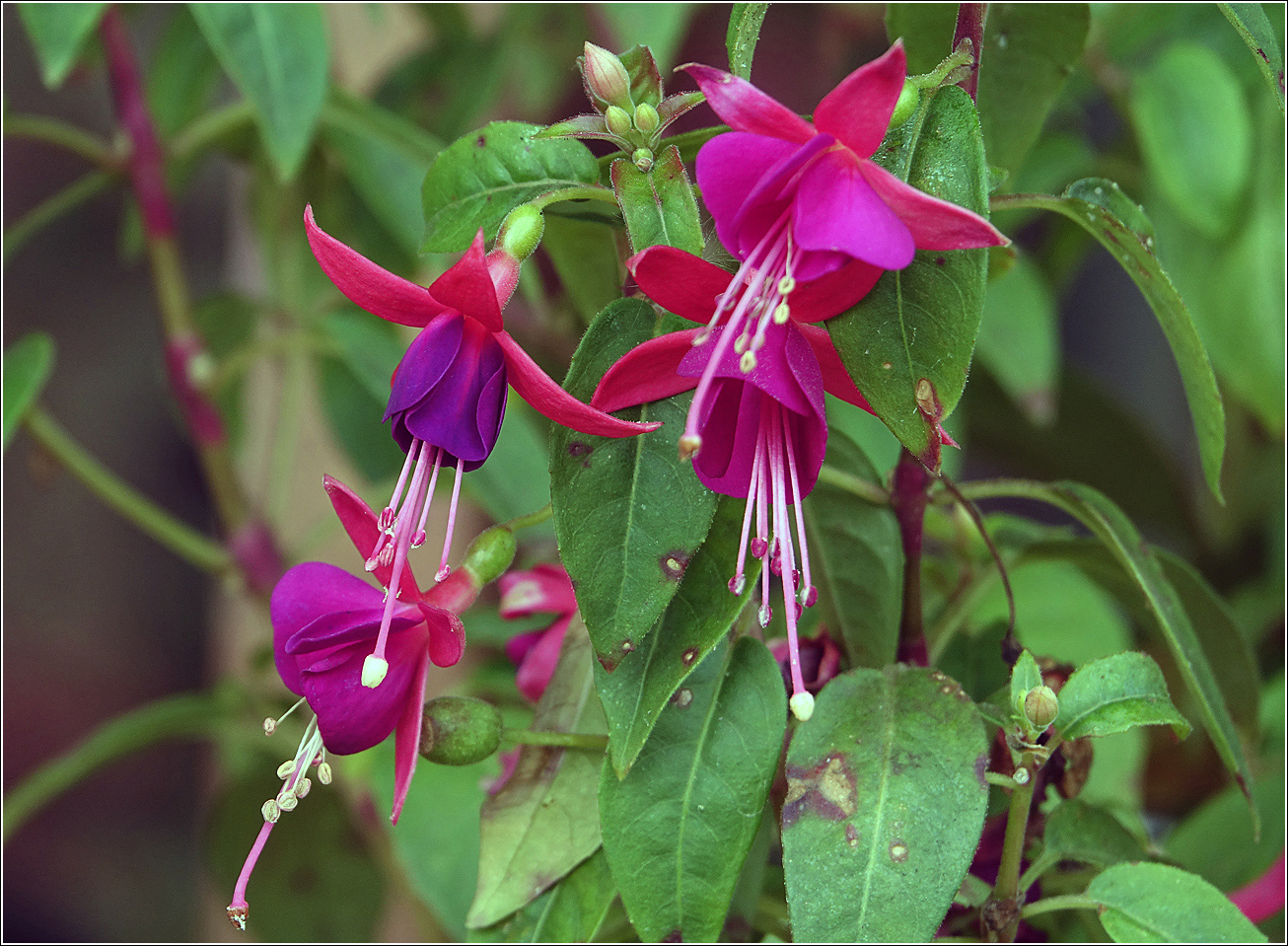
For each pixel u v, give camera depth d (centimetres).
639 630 41
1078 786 45
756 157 40
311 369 66
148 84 64
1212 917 42
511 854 44
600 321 41
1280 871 47
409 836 51
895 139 41
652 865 42
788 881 41
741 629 43
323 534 61
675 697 43
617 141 42
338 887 65
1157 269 43
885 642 45
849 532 45
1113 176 61
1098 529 45
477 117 64
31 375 53
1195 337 43
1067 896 43
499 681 52
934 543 56
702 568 42
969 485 45
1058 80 47
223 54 50
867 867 41
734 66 42
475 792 52
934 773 42
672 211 42
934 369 41
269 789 63
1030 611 52
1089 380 66
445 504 66
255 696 61
